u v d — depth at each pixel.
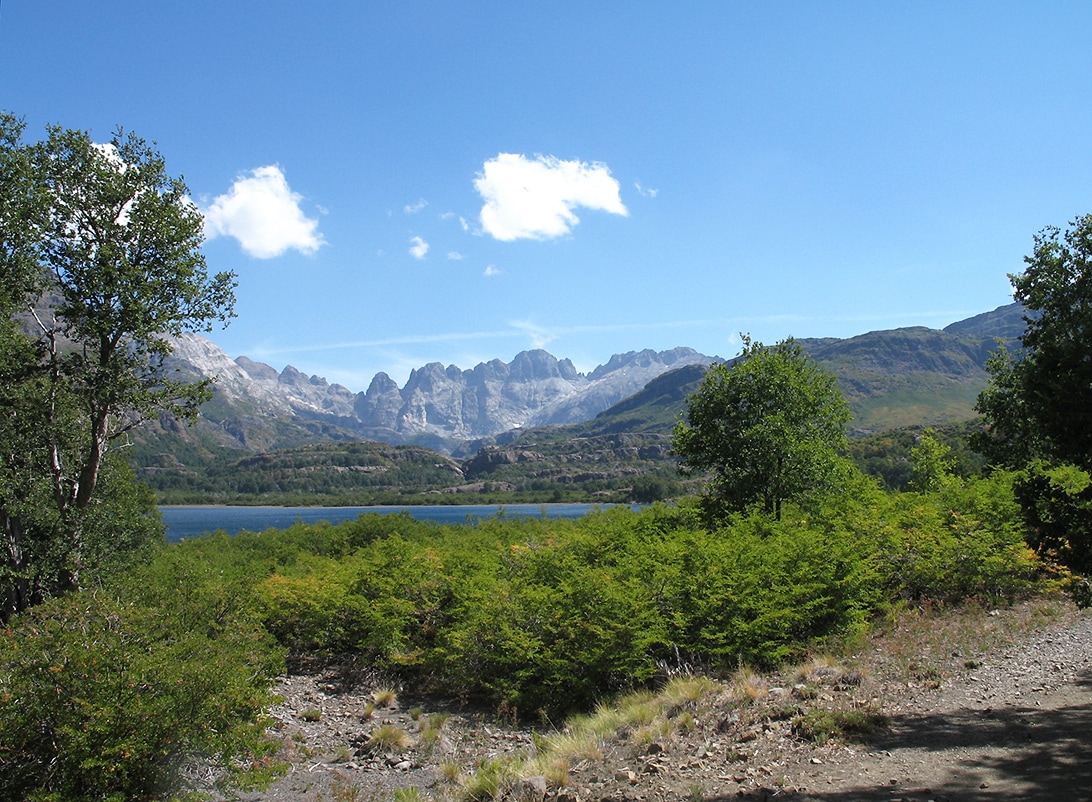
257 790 9.73
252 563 25.83
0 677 7.79
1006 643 11.71
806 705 9.68
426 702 14.48
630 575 14.61
